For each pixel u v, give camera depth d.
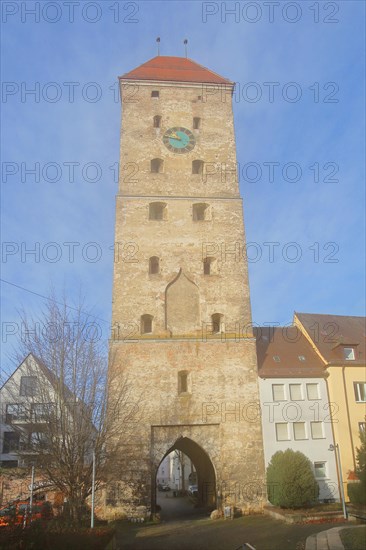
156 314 38.09
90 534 18.58
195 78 47.53
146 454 34.03
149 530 29.38
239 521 30.98
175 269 39.72
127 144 43.66
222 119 45.94
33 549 14.21
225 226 41.59
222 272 40.06
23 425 29.83
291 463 31.94
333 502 35.09
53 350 30.20
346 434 37.41
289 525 27.53
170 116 45.31
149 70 47.84
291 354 41.47
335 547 18.86
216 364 36.97
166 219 41.34
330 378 38.94
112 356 36.16
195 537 26.08
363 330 46.03
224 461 34.69
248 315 38.81
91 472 28.33
